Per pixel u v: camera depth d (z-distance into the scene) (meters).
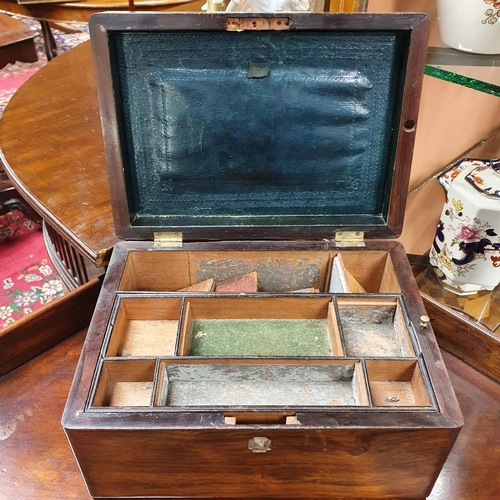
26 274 1.97
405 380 0.80
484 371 0.94
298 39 0.79
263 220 0.93
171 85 0.82
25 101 1.53
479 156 1.33
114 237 1.00
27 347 0.94
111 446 0.66
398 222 0.91
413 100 0.80
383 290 0.96
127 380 0.79
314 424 0.64
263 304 0.90
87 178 1.17
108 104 0.79
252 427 0.64
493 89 0.82
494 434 0.85
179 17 0.75
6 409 0.88
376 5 0.99
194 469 0.70
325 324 0.93
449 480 0.79
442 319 0.95
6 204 2.15
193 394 0.80
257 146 0.88
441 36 0.90
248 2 1.05
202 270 0.96
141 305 0.88
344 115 0.85
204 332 0.91
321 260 0.95
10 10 2.13
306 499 0.75
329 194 0.93
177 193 0.92
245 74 0.82
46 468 0.80
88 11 2.03
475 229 0.94
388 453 0.67
